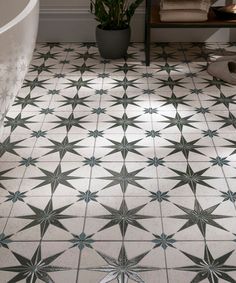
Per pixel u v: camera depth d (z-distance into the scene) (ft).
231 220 5.57
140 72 9.74
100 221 5.59
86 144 7.15
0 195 6.06
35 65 10.14
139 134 7.41
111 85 9.16
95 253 5.14
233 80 9.00
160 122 7.75
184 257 5.07
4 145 7.14
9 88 5.33
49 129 7.58
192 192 6.06
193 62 10.20
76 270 4.92
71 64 10.18
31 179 6.36
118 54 10.36
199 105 8.29
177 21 9.69
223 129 7.51
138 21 11.21
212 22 9.66
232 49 10.89
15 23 5.08
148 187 6.16
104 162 6.70
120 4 10.09
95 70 9.87
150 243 5.26
